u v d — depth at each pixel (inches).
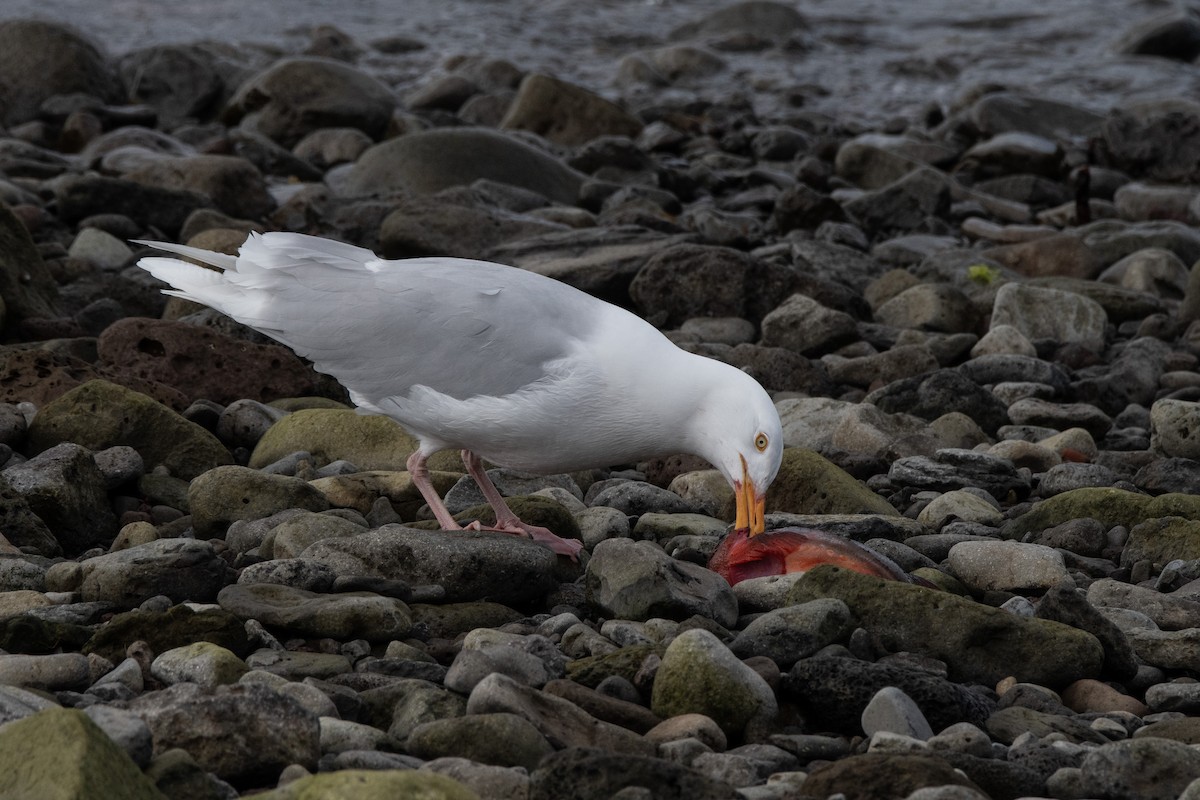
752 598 395.5
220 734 283.9
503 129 1218.6
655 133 1221.7
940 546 443.8
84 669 324.2
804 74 1651.1
